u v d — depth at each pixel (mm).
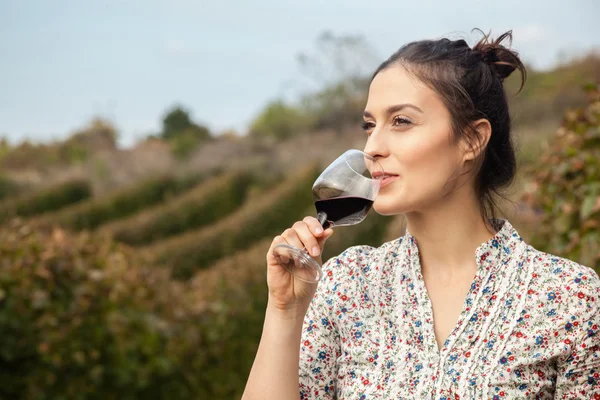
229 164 24922
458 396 1383
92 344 4152
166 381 4723
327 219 1529
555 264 1461
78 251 4492
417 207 1484
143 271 4996
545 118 20844
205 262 12656
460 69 1493
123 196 18266
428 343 1438
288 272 1467
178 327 4895
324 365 1550
